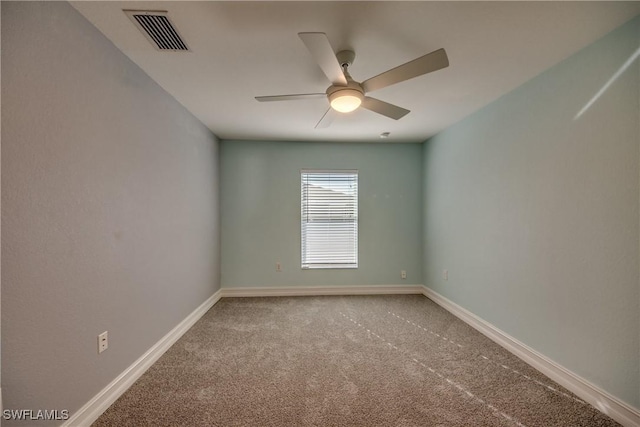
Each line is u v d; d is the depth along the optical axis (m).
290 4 1.32
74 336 1.38
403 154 3.96
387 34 1.55
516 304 2.21
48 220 1.23
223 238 3.80
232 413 1.56
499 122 2.40
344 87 1.68
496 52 1.73
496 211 2.44
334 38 1.58
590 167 1.63
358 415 1.55
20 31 1.11
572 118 1.74
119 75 1.69
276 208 3.87
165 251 2.28
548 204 1.92
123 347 1.75
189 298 2.75
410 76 1.56
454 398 1.69
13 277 1.10
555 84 1.86
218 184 3.69
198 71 1.95
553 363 1.88
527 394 1.73
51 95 1.24
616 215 1.50
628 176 1.45
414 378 1.90
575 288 1.73
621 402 1.48
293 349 2.31
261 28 1.49
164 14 1.37
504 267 2.34
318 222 3.95
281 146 3.88
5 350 1.08
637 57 1.41
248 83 2.13
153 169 2.09
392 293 3.96
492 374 1.95
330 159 3.93
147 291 2.01
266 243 3.86
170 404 1.64
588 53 1.65
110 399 1.62
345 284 3.94
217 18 1.41
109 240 1.62
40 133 1.19
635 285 1.42
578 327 1.71
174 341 2.42
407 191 3.96
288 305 3.44
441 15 1.40
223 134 3.53
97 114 1.52
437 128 3.31
